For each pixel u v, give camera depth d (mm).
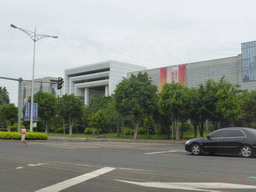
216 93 32875
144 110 37312
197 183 6727
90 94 117938
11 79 29953
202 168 9273
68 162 11078
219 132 13750
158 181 7016
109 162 11062
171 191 5930
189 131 56469
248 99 33156
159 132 45469
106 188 6273
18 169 9234
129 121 50406
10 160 11898
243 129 13219
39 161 11477
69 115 50094
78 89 117750
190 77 78875
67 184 6750
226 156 13523
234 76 69938
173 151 16719
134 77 39188
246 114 33312
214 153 14758
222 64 72625
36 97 50812
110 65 102438
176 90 33250
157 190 6031
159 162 10992
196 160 11648
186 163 10641
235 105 31250
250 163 10586
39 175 8055
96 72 112438
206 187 6273
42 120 55281
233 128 13492
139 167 9555
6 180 7348
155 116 40219
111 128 72938
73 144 25484
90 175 7957
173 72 82062
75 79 117125
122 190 6062
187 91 34688
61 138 46469
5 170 9039
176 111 34438
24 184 6812
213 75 74125
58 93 123375
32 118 32656
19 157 13188
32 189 6266
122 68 105438
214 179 7250
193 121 36781
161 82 84250
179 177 7562
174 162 10961
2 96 81000
